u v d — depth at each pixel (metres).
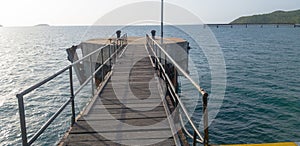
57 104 15.02
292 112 11.57
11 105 15.48
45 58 39.66
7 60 38.56
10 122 12.79
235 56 34.19
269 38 71.94
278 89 15.99
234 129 9.76
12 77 24.88
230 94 14.71
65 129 11.29
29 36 142.12
